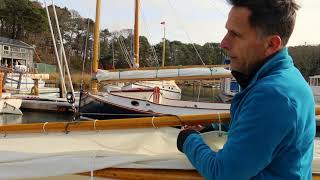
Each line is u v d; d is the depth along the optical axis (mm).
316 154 1994
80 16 64188
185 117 2035
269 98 1086
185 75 10922
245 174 1090
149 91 11727
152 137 2133
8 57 48875
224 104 11109
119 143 2156
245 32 1197
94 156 1802
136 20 15539
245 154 1081
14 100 17688
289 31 1179
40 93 24438
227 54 1280
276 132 1062
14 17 64375
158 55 51125
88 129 2215
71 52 59719
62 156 1825
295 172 1129
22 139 2229
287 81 1124
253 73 1244
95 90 12414
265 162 1085
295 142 1107
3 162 1885
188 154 1352
